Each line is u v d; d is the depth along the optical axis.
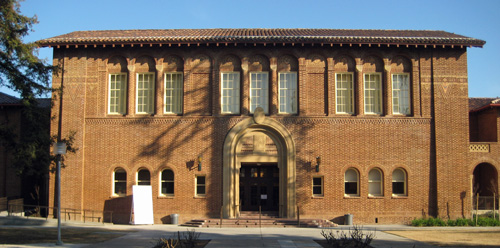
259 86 28.41
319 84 28.23
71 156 27.75
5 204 29.75
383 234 21.97
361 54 28.36
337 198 27.44
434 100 28.11
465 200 27.47
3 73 22.31
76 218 27.38
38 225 25.27
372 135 27.88
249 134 27.89
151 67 28.61
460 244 18.53
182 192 27.50
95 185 27.69
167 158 27.72
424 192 27.64
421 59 28.38
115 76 28.72
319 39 27.48
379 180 27.95
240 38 27.42
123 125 28.00
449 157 27.77
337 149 27.72
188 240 17.67
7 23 21.75
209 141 27.75
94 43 27.75
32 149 22.17
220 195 27.39
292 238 20.30
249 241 19.25
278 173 28.88
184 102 28.05
